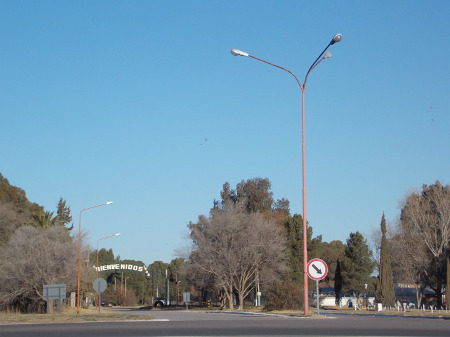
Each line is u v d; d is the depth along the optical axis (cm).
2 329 2236
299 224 8794
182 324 2409
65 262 6119
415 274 7588
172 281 15275
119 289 14562
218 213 7525
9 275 5956
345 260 10531
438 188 7325
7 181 9031
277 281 6956
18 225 7700
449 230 7100
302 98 2941
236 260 7169
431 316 3522
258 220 7462
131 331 1980
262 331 1858
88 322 2823
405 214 7450
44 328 2286
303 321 2530
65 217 11519
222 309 7244
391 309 6222
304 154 2902
